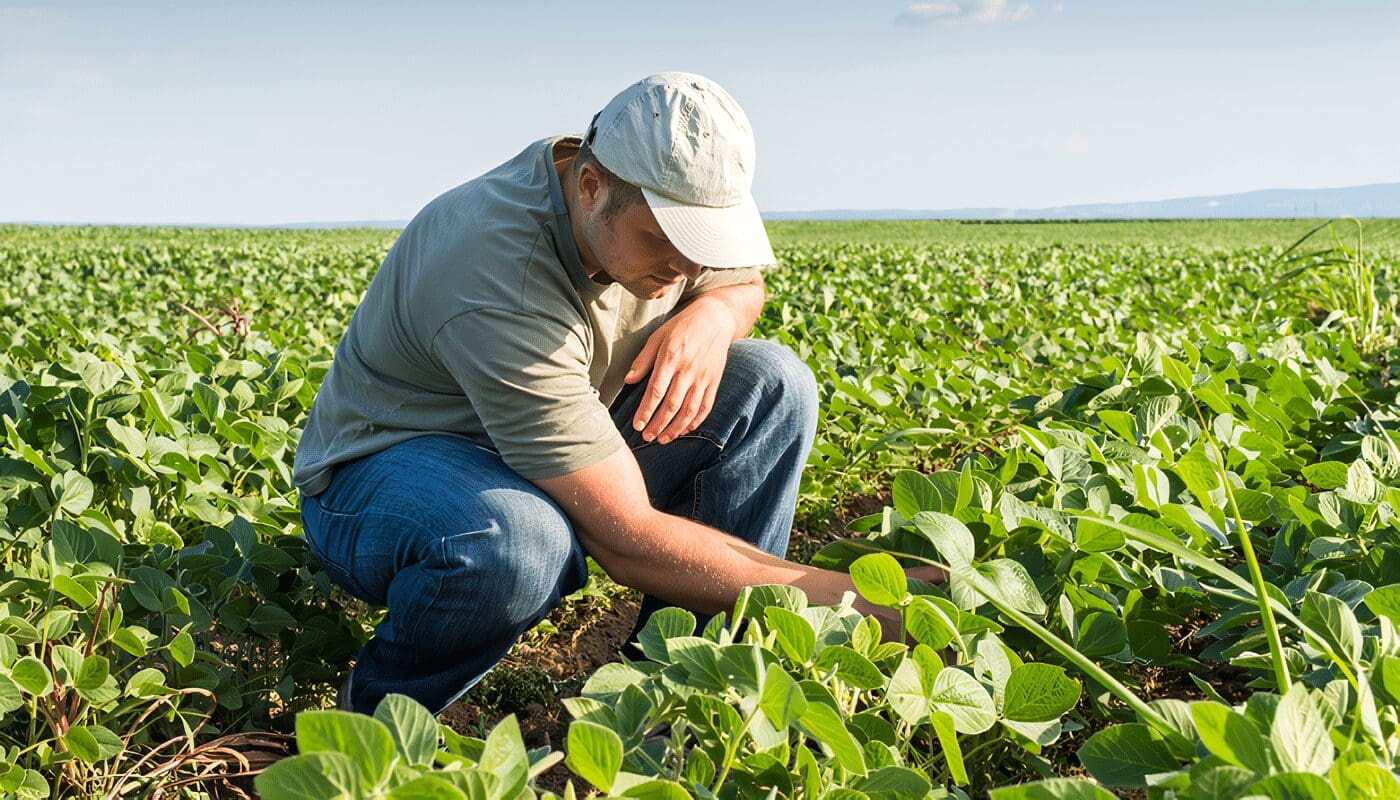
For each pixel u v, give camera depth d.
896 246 22.73
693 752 1.46
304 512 2.46
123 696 2.03
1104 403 3.22
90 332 5.32
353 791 1.01
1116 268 12.71
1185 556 1.59
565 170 2.18
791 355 2.64
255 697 2.37
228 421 3.12
